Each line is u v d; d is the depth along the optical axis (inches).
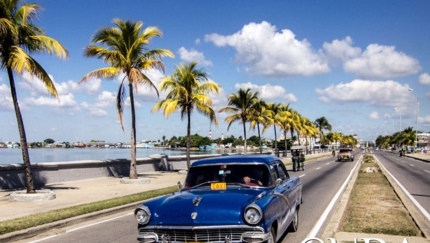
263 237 225.8
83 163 884.6
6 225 378.0
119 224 422.9
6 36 556.4
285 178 331.6
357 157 2640.3
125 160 1029.8
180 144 3929.6
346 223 369.4
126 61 815.7
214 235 228.7
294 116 2723.9
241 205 234.5
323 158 2452.0
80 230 393.4
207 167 294.0
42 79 588.1
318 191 672.4
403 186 725.3
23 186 719.1
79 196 611.8
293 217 339.3
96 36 808.3
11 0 555.5
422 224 362.3
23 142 579.5
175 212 235.5
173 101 984.9
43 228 384.2
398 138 5433.1
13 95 579.5
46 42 572.4
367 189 640.4
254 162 290.2
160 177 973.2
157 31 836.6
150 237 235.5
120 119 853.2
